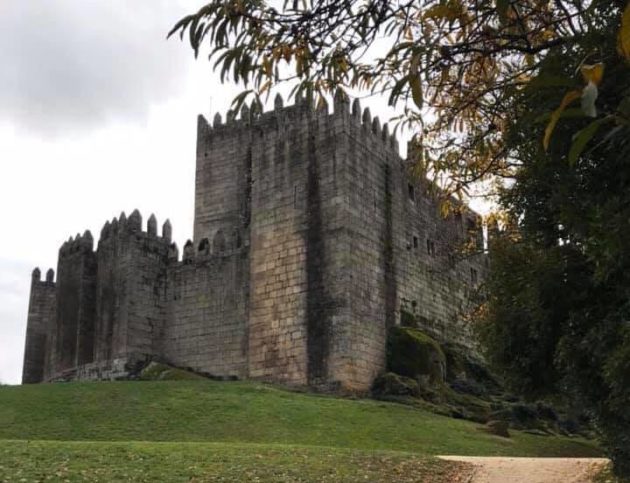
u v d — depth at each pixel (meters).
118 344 49.09
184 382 39.97
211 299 48.28
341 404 35.72
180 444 23.55
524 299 14.52
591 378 13.65
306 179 44.69
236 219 51.91
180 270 50.50
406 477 19.39
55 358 55.28
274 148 46.62
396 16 8.96
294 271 43.69
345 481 18.52
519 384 15.84
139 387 37.97
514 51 10.27
